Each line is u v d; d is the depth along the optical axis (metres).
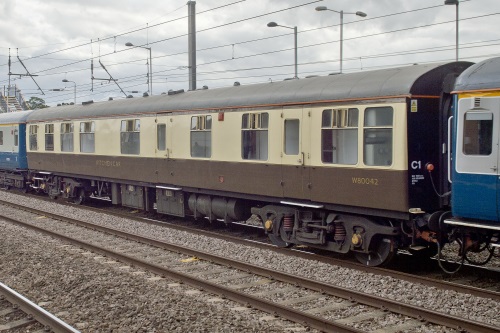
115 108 18.31
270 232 13.02
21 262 11.03
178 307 7.98
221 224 16.64
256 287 9.48
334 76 11.54
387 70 10.59
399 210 9.89
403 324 7.42
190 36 22.06
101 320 7.50
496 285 9.46
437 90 10.03
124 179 18.12
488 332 6.78
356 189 10.57
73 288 9.12
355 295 8.45
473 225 8.88
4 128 26.70
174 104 15.67
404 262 11.34
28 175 24.89
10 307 8.20
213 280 10.05
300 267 10.72
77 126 20.36
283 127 12.08
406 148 9.71
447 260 11.26
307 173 11.55
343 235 11.29
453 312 7.91
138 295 8.64
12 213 19.17
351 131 10.63
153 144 16.52
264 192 12.68
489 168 8.57
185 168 15.25
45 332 7.19
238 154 13.36
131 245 13.38
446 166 10.08
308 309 8.19
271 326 7.28
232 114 13.51
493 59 8.81
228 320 7.42
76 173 20.66
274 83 12.95
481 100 8.63
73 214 18.86
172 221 17.48
